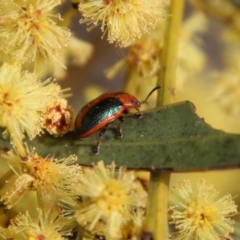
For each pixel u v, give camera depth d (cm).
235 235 14
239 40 17
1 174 15
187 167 13
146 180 14
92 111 14
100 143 14
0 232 14
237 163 13
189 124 13
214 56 17
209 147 13
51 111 14
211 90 17
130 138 14
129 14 14
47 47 14
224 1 17
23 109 14
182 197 14
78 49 16
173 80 14
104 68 17
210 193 14
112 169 13
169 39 15
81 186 13
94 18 14
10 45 14
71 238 14
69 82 17
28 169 14
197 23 17
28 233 14
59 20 15
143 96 16
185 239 14
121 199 13
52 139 14
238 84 17
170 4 15
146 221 13
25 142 14
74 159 14
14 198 14
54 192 14
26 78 14
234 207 14
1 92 14
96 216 13
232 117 17
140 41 16
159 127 13
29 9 14
